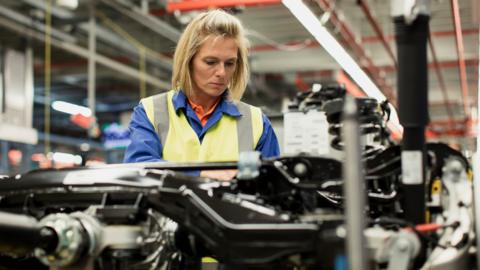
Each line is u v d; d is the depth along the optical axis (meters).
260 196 2.11
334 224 1.77
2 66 8.59
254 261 1.79
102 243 1.91
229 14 2.76
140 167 2.28
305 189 2.10
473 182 2.00
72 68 10.97
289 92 14.47
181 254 2.13
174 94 2.86
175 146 2.75
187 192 1.93
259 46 11.77
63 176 2.15
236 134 2.83
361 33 10.66
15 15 8.30
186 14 8.53
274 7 9.59
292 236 1.76
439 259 1.82
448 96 15.29
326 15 6.96
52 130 14.27
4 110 8.48
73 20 9.17
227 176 2.36
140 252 1.96
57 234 1.84
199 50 2.70
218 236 1.85
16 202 2.18
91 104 9.44
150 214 1.98
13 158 8.94
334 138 2.33
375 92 8.34
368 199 2.27
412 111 1.91
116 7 8.52
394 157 2.26
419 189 1.92
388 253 1.74
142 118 2.79
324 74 13.79
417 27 1.90
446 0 8.73
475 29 10.29
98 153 12.22
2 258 2.33
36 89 12.27
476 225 1.94
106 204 2.05
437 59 11.34
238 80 2.87
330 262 1.71
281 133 3.60
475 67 12.68
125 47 10.17
